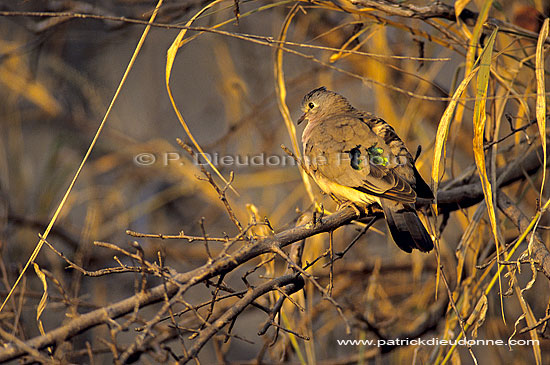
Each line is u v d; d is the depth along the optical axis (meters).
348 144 8.65
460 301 8.46
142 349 5.10
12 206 12.30
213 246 13.56
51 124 14.48
